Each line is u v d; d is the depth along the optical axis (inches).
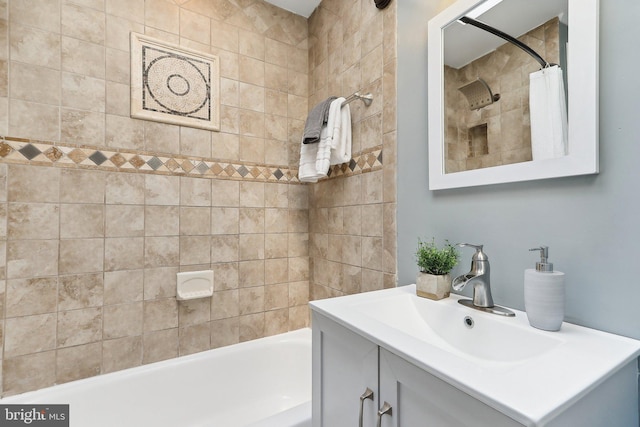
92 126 56.9
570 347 25.9
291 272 79.2
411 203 50.9
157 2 63.3
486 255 38.4
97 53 57.5
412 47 51.1
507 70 37.4
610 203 29.1
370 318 33.0
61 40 54.6
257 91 75.3
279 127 78.4
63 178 54.6
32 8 52.5
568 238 32.1
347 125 62.8
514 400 18.1
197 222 67.2
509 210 37.3
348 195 65.9
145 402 58.5
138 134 61.1
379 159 57.4
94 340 57.0
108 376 57.1
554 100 32.7
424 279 41.8
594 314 30.2
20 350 51.4
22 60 51.7
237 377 67.9
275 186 77.5
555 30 32.9
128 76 60.2
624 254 28.3
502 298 38.0
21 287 51.5
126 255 59.8
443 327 37.9
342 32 68.7
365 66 61.3
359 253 62.5
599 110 29.7
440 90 45.1
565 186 32.4
